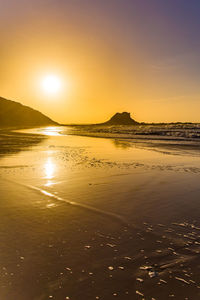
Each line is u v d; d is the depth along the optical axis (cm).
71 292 315
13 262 384
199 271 362
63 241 455
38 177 1009
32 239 463
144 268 369
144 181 959
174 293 314
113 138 4281
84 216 585
